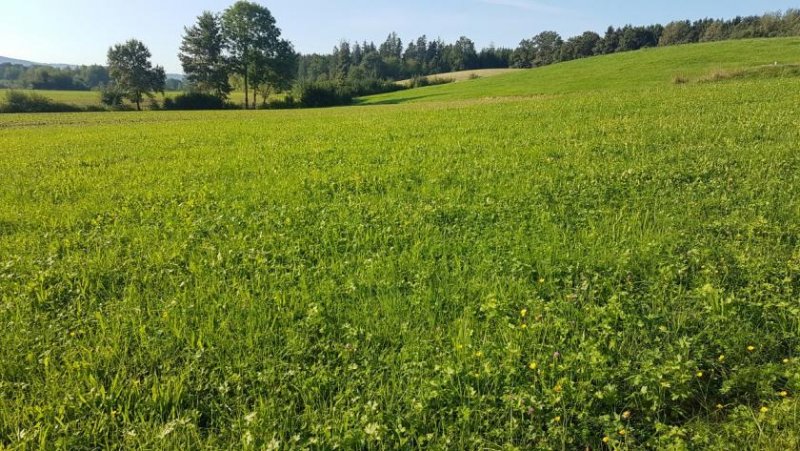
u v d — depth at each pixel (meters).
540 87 58.59
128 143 21.58
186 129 28.09
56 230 8.83
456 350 4.57
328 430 3.67
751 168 10.13
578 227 7.62
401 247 7.30
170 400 4.13
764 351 4.44
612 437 3.56
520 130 18.31
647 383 3.98
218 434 3.79
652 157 11.95
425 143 16.59
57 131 30.64
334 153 15.61
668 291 5.52
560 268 6.12
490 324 5.06
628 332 4.69
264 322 5.20
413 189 10.35
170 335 5.00
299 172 12.68
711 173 10.08
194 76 95.62
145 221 9.09
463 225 7.99
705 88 29.97
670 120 17.84
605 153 12.87
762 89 25.86
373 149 16.03
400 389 4.14
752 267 5.80
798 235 6.73
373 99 91.62
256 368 4.54
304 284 6.00
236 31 91.75
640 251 6.44
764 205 7.82
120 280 6.59
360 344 4.82
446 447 3.52
